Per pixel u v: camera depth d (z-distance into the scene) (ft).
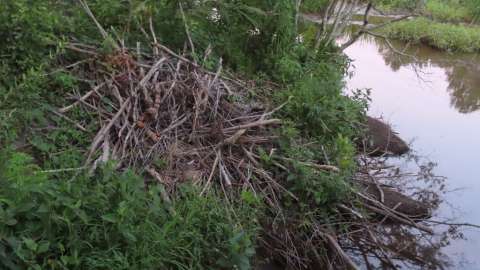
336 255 16.46
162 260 12.10
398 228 18.99
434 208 20.75
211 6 22.67
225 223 13.78
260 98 19.98
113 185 12.25
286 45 23.54
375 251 17.72
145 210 12.37
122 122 15.61
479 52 47.39
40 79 15.07
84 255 10.98
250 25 23.29
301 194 16.67
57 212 11.00
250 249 12.94
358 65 39.88
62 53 16.70
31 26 15.99
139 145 15.07
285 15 23.03
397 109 31.35
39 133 14.44
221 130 16.70
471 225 19.01
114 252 11.16
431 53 46.24
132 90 16.20
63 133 14.74
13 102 14.43
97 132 15.16
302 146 17.97
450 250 18.54
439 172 23.86
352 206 17.54
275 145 17.78
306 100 19.80
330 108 20.15
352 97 23.84
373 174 21.81
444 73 40.96
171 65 18.33
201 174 15.44
